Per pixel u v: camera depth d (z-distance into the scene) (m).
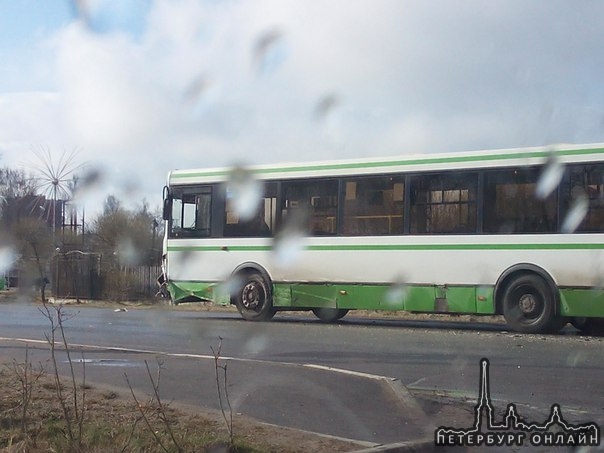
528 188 15.20
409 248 16.20
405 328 16.61
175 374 10.00
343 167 17.11
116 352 12.23
